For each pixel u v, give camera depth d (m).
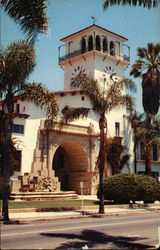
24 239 10.09
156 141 32.00
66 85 42.72
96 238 10.51
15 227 13.37
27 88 17.59
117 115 39.53
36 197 26.41
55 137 32.31
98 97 20.70
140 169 40.34
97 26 40.19
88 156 35.59
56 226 13.70
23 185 28.11
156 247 8.90
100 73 39.94
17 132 29.83
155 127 32.66
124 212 21.02
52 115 18.20
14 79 17.05
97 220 16.64
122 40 43.25
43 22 13.02
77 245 9.23
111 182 26.05
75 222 15.52
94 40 39.88
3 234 11.13
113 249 8.71
